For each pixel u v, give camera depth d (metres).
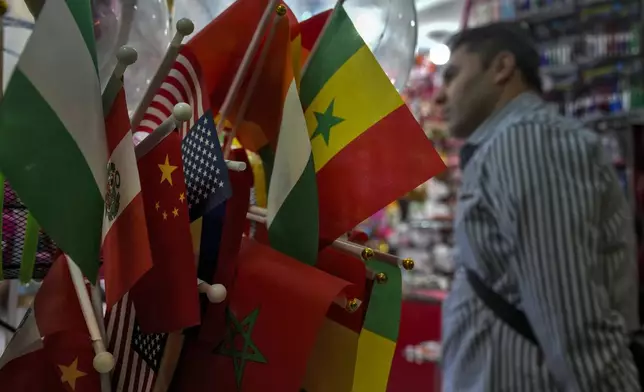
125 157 0.45
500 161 1.16
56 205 0.41
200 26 0.70
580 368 1.04
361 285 0.60
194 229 0.54
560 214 1.08
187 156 0.54
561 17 2.79
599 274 1.09
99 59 0.60
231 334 0.56
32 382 0.52
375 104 0.60
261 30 0.57
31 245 0.54
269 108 0.63
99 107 0.45
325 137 0.62
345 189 0.59
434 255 2.84
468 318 1.26
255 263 0.57
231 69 0.63
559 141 1.13
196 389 0.57
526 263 1.09
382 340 0.64
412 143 0.58
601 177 1.15
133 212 0.43
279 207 0.58
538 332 1.10
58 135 0.42
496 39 1.44
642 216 2.23
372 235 2.81
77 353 0.52
